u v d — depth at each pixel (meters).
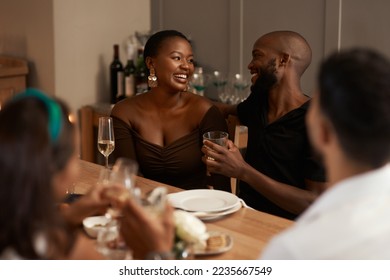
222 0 4.05
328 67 1.14
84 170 2.61
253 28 3.91
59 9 4.01
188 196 2.21
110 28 4.27
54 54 4.04
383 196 1.09
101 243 1.58
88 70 4.21
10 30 4.24
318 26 3.60
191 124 2.84
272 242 1.15
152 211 1.51
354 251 1.07
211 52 4.18
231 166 2.47
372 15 3.36
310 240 1.09
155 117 2.85
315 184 2.53
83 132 4.21
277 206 2.65
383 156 1.12
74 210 1.83
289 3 3.71
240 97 3.94
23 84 4.16
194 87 4.01
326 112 1.14
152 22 4.48
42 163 1.12
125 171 1.61
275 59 2.63
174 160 2.82
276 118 2.68
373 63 1.12
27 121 1.13
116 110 2.88
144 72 4.12
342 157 1.14
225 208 2.06
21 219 1.11
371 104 1.09
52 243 1.18
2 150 1.11
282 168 2.64
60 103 1.22
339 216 1.10
